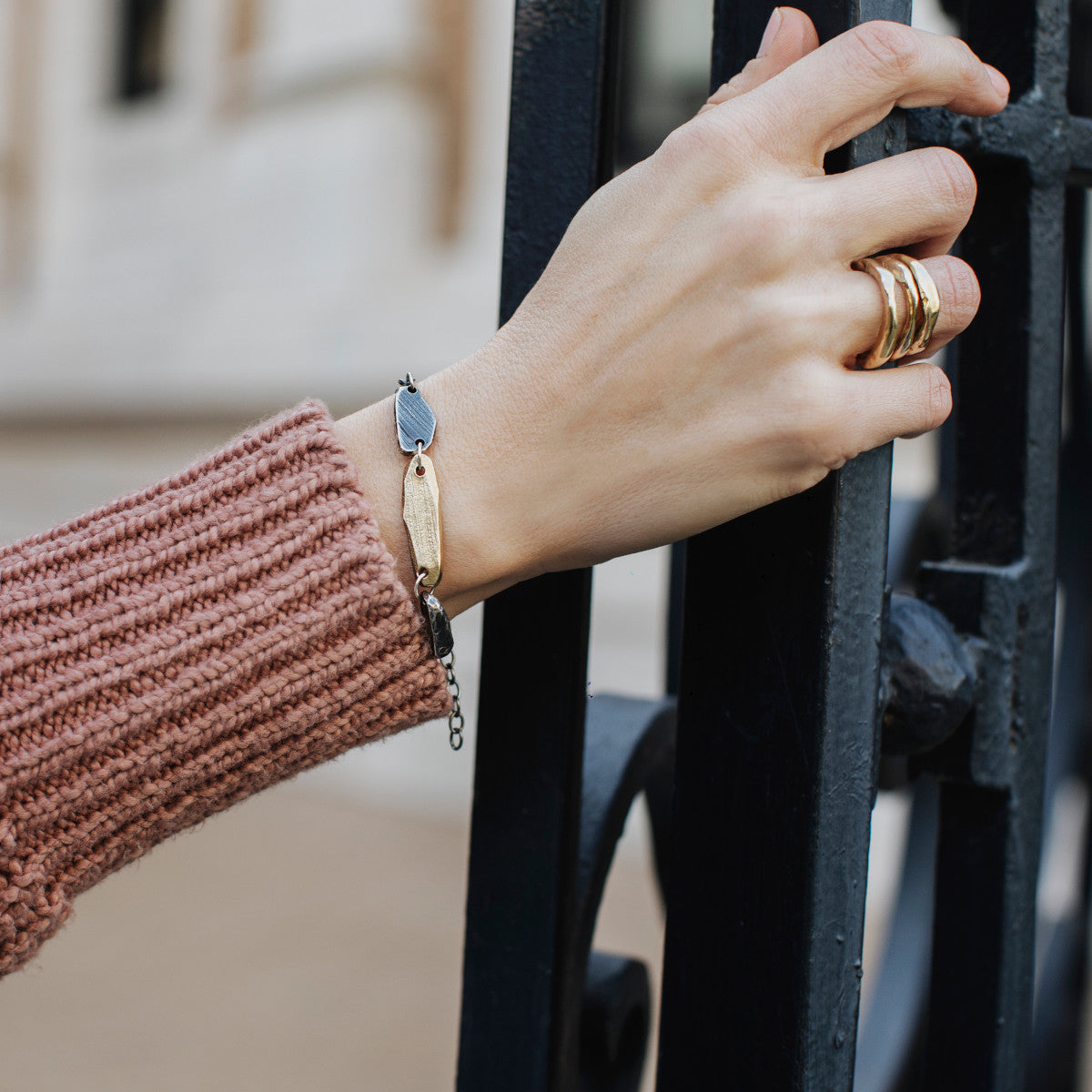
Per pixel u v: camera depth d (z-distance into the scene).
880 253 0.50
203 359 4.48
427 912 2.57
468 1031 0.62
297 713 0.54
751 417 0.48
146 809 0.54
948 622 0.59
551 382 0.52
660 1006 0.56
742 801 0.53
